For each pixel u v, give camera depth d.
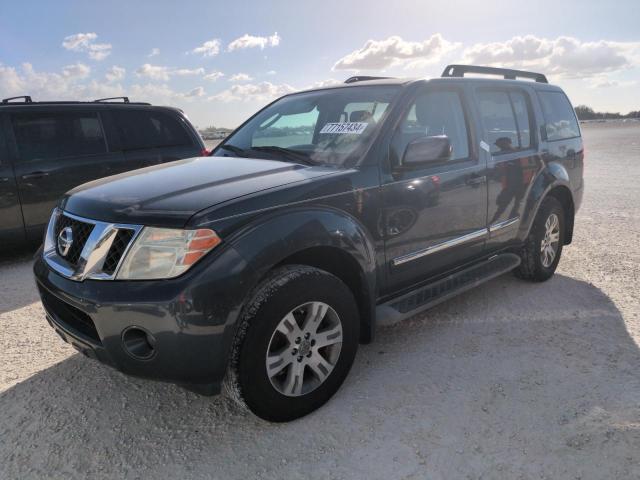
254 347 2.36
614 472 2.19
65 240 2.60
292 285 2.45
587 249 5.90
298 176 2.77
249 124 4.07
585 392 2.81
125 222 2.33
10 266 5.73
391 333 3.66
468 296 4.38
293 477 2.22
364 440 2.46
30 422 2.67
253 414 2.49
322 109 3.59
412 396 2.83
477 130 3.77
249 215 2.39
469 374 3.05
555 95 4.96
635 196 10.20
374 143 3.05
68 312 2.60
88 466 2.33
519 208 4.20
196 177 2.81
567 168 4.79
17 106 5.78
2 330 3.89
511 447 2.37
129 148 6.47
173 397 2.89
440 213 3.40
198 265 2.22
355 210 2.83
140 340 2.27
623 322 3.77
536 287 4.58
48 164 5.88
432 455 2.33
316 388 2.67
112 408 2.79
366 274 2.86
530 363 3.17
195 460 2.35
